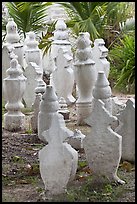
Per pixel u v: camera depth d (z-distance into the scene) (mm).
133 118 7766
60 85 12898
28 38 14188
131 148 7812
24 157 8367
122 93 14312
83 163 7562
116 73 14609
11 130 10273
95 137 6777
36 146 9047
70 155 6285
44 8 15484
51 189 6391
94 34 13984
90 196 6398
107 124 6719
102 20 15008
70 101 12867
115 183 6785
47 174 6375
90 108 10391
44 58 15867
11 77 10227
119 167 7586
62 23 14258
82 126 10453
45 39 15648
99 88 8758
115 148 6719
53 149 6344
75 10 14180
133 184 6844
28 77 12492
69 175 6316
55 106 8570
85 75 10273
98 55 12648
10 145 9102
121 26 15688
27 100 12531
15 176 7359
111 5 14695
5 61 12148
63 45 14086
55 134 6344
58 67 12906
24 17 15242
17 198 6418
